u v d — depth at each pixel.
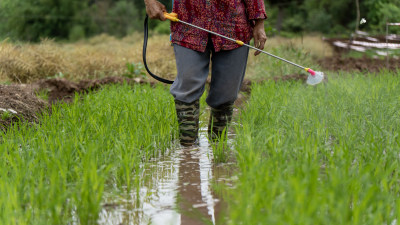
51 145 3.33
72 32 45.19
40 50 10.79
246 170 3.04
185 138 4.45
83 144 3.56
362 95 5.88
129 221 2.59
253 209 2.25
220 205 2.83
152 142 4.02
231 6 4.28
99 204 2.72
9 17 43.59
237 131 4.08
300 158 3.09
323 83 7.08
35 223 2.39
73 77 10.66
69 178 3.02
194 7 4.26
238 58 4.40
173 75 10.83
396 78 7.55
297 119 4.46
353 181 2.58
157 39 15.14
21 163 3.04
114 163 3.23
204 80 4.38
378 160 3.11
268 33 10.48
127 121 4.52
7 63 9.88
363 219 2.26
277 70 9.90
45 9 45.09
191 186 3.20
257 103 5.57
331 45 18.94
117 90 7.35
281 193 2.49
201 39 4.25
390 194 2.61
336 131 4.37
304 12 38.44
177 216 2.67
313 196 2.26
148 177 3.43
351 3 33.81
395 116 4.47
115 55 12.94
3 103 5.40
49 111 5.90
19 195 2.68
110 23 47.78
